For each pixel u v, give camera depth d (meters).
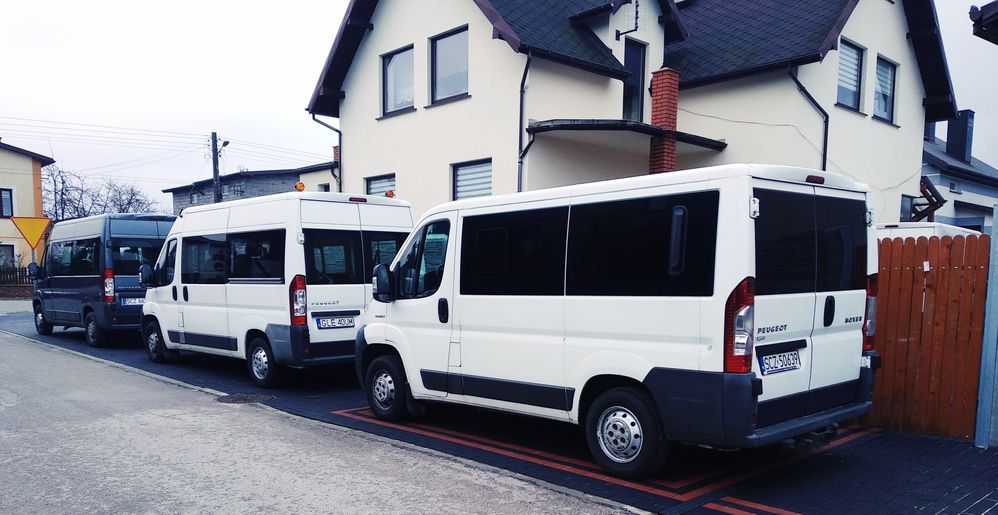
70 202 40.56
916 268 6.16
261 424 6.80
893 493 4.66
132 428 6.62
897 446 5.79
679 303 4.46
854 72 13.84
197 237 9.59
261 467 5.36
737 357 4.21
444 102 12.82
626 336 4.78
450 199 12.87
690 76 13.59
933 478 4.96
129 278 12.34
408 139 13.72
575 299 5.09
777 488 4.77
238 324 8.77
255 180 28.62
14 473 5.23
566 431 6.50
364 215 8.67
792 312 4.58
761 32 13.88
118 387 8.82
